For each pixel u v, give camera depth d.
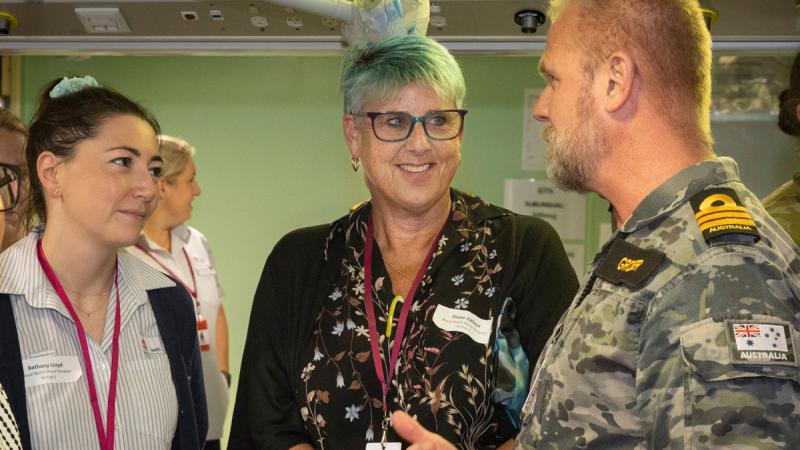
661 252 1.11
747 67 3.68
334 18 1.82
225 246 4.20
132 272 1.75
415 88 1.66
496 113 4.00
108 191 1.57
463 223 1.76
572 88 1.22
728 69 3.70
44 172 1.60
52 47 2.11
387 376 1.64
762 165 3.70
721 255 1.05
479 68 3.99
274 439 1.69
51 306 1.56
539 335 1.66
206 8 1.92
